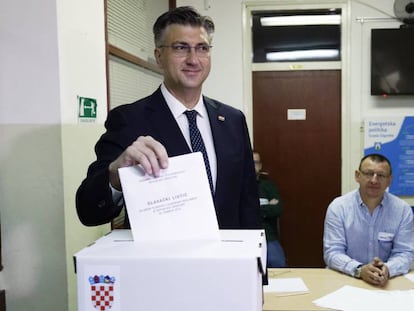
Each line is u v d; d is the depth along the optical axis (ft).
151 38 10.71
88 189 3.10
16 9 5.47
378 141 12.56
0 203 5.61
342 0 12.46
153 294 2.39
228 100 13.07
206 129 4.15
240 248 2.52
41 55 5.46
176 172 2.76
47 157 5.52
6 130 5.56
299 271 7.32
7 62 5.51
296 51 13.01
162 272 2.38
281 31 13.01
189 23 3.81
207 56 3.93
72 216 5.73
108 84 7.25
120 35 8.59
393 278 6.89
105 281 2.42
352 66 12.64
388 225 7.66
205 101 4.34
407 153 12.46
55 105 5.49
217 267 2.34
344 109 12.80
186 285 2.36
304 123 13.15
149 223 2.72
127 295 2.41
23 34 5.47
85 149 6.17
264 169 13.35
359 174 7.79
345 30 12.55
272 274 7.14
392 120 12.46
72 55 5.85
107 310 2.43
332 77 12.95
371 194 7.57
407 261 7.24
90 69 6.45
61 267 5.58
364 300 5.82
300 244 13.35
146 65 10.08
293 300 5.92
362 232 7.70
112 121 3.87
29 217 5.59
